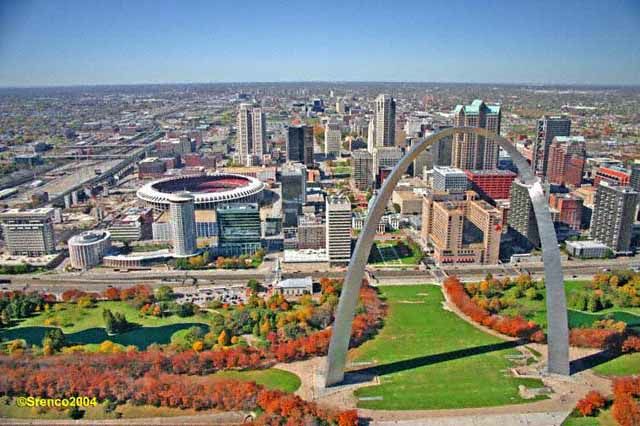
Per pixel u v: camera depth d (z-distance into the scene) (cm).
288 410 18662
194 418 19025
